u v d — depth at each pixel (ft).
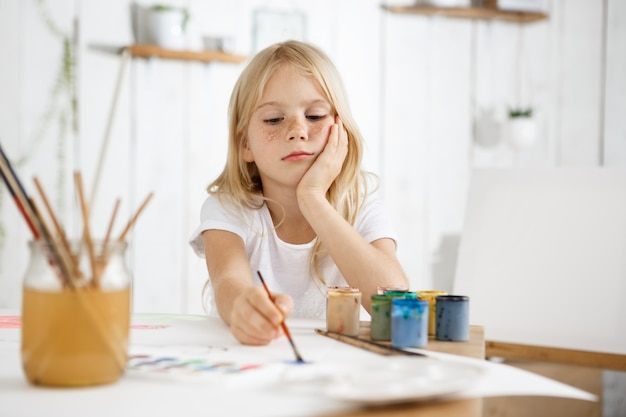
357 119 11.12
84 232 2.16
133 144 10.20
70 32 9.90
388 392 1.95
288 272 4.99
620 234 5.46
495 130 11.78
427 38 11.43
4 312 4.21
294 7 10.84
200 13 10.48
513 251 5.85
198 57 10.19
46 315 2.13
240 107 4.85
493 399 6.52
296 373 2.26
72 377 2.14
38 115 9.82
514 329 5.66
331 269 5.03
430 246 11.48
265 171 4.64
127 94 10.16
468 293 5.92
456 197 11.61
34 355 2.14
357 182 4.96
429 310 3.42
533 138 11.55
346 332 3.34
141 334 3.30
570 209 5.73
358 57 11.11
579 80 12.07
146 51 9.96
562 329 5.47
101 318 2.15
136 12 10.14
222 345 2.98
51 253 2.13
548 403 6.84
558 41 12.00
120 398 2.04
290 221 5.02
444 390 1.98
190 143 10.45
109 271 2.19
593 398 2.13
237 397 2.06
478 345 3.11
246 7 10.65
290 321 3.92
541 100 11.97
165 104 10.34
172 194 10.39
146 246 10.30
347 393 1.94
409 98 11.37
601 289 5.41
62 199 9.91
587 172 5.79
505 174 6.14
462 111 11.62
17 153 9.75
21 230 9.72
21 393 2.10
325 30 10.97
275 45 4.81
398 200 11.33
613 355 5.23
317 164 4.47
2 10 9.65
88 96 10.00
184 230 10.46
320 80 4.61
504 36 11.80
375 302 3.23
